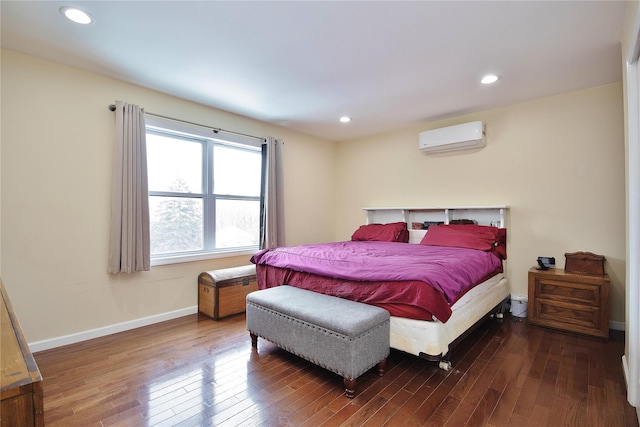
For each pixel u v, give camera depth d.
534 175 3.24
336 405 1.69
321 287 2.42
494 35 2.05
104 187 2.67
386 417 1.59
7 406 0.59
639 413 1.53
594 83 2.83
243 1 1.71
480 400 1.73
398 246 3.37
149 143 3.06
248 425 1.53
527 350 2.36
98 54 2.31
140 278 2.88
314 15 1.84
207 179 3.47
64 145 2.47
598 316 2.56
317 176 4.75
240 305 3.25
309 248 3.23
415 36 2.06
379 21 1.90
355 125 4.15
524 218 3.30
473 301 2.43
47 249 2.40
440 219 3.95
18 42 2.14
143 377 1.97
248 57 2.35
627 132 1.76
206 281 3.17
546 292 2.81
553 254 3.14
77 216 2.53
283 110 3.54
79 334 2.53
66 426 1.51
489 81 2.78
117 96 2.74
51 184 2.41
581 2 1.72
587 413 1.61
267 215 3.82
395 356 2.29
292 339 2.05
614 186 2.83
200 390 1.83
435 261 2.30
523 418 1.57
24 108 2.30
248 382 1.92
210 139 3.47
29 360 0.70
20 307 2.29
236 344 2.49
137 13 1.82
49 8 1.78
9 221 2.25
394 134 4.39
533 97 3.17
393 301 2.01
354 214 4.85
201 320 3.06
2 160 2.22
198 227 3.41
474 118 3.63
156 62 2.43
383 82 2.80
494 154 3.50
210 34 2.04
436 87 2.91
